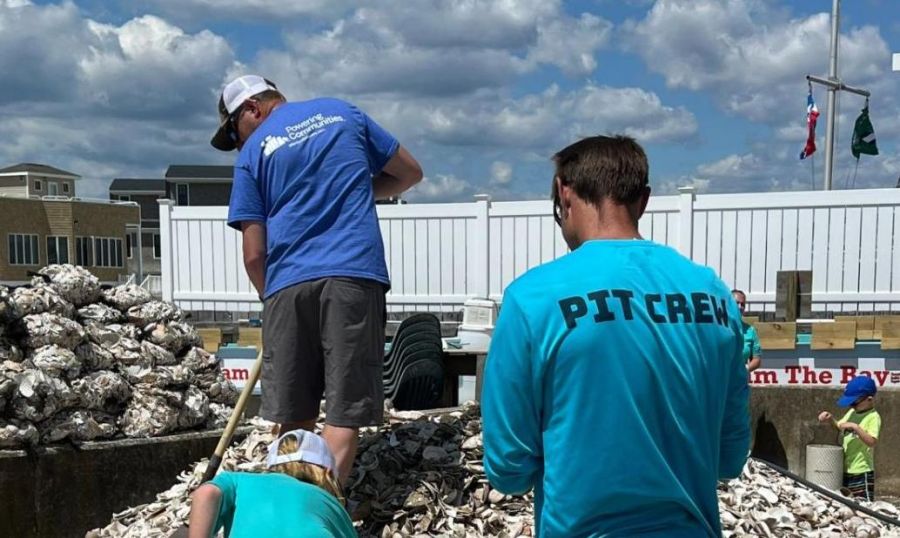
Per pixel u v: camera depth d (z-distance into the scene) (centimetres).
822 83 1755
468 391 893
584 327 177
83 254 5416
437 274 1116
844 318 906
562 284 183
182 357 604
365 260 371
